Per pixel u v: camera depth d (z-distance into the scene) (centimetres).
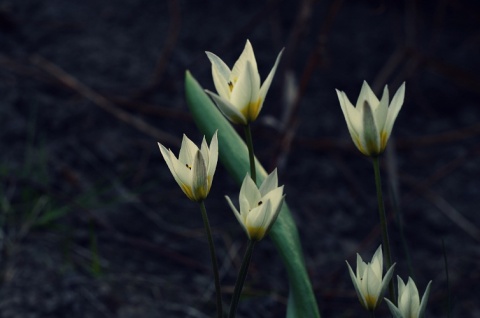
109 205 175
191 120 203
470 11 245
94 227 167
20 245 158
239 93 102
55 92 205
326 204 186
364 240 176
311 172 195
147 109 203
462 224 183
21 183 172
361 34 239
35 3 236
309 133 206
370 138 102
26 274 151
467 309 160
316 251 173
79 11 236
